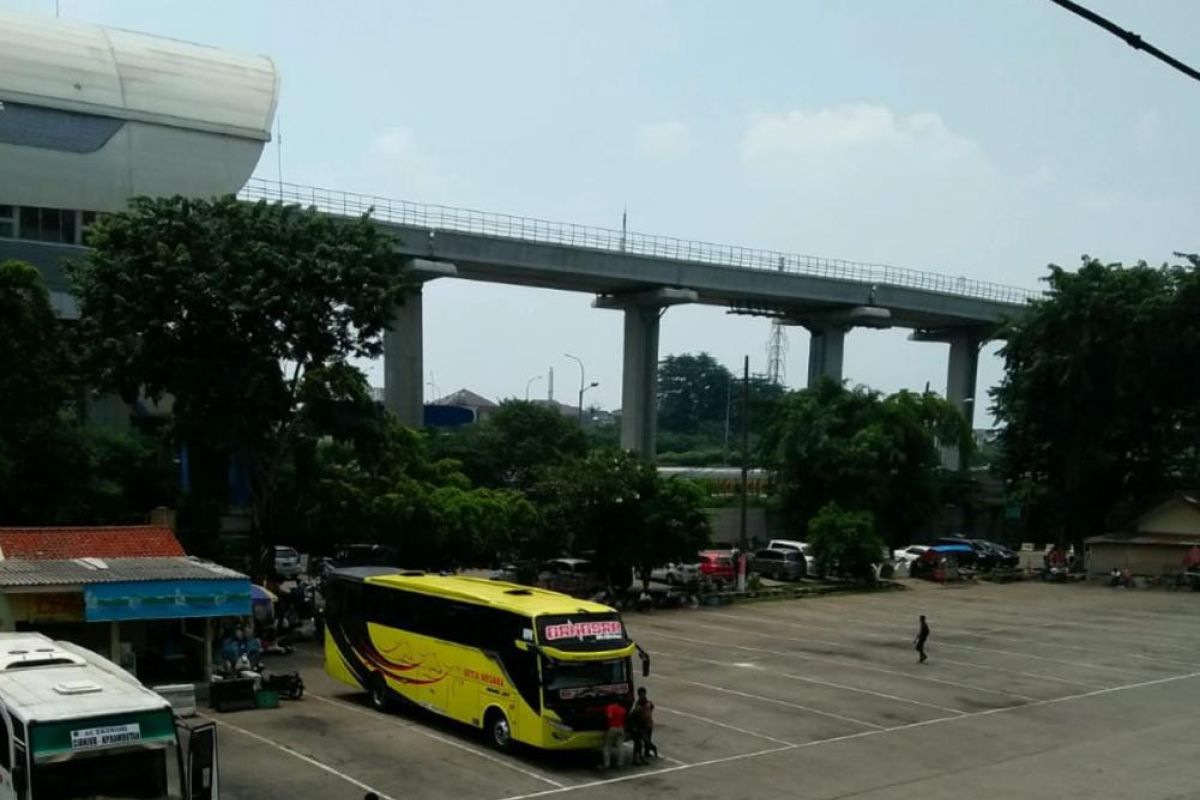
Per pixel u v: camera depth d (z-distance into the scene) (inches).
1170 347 2190.0
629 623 1504.7
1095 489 2411.4
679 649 1286.9
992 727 913.5
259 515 1336.1
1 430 1219.2
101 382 1254.9
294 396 1312.7
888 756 810.8
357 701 968.9
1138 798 711.1
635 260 2709.2
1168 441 2358.5
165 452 1461.6
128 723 502.6
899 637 1406.3
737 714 944.9
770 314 3161.9
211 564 963.3
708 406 6407.5
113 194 2020.2
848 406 2472.9
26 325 1244.5
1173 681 1140.5
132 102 2038.6
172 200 1290.6
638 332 2935.5
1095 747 852.0
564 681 764.6
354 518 1489.9
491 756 786.8
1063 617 1647.4
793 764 783.7
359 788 692.7
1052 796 714.2
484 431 2608.3
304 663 1151.0
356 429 1370.6
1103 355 2281.0
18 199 1929.1
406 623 906.7
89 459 1316.4
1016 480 2559.1
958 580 2169.0
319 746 799.1
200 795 511.8
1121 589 2082.9
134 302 1218.0
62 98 1961.1
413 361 2406.5
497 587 875.4
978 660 1242.0
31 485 1250.0
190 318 1238.9
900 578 2197.3
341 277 1285.7
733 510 2484.0
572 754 803.4
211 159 2121.1
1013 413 2436.0
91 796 490.0
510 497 1673.2
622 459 1668.3
